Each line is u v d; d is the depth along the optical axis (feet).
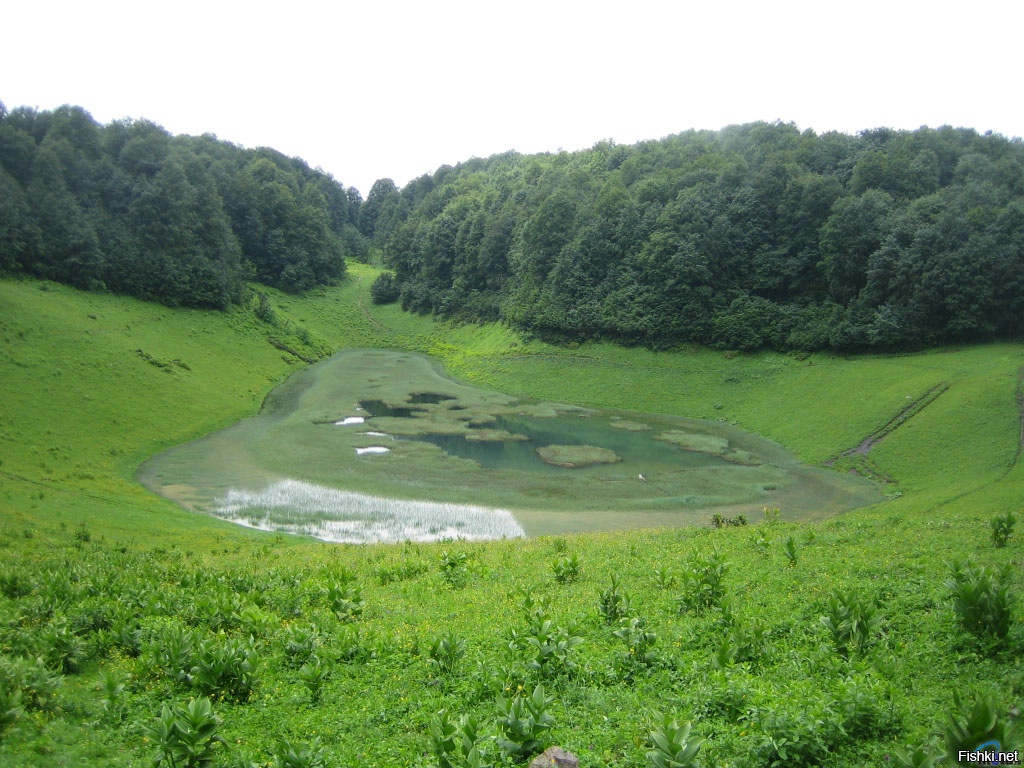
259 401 252.42
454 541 112.06
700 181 319.47
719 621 50.75
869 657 42.24
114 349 231.50
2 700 38.78
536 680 43.27
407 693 44.09
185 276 315.78
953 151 338.95
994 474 152.05
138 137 343.67
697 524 136.67
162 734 34.40
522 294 347.15
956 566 50.14
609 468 185.06
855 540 78.54
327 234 479.82
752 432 225.56
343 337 396.37
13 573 69.72
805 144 342.03
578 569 73.77
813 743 31.73
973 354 230.27
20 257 273.75
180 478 161.68
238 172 442.50
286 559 93.86
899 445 183.32
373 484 162.91
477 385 304.09
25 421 169.48
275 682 47.06
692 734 34.60
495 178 545.44
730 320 278.05
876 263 250.98
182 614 60.18
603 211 328.29
